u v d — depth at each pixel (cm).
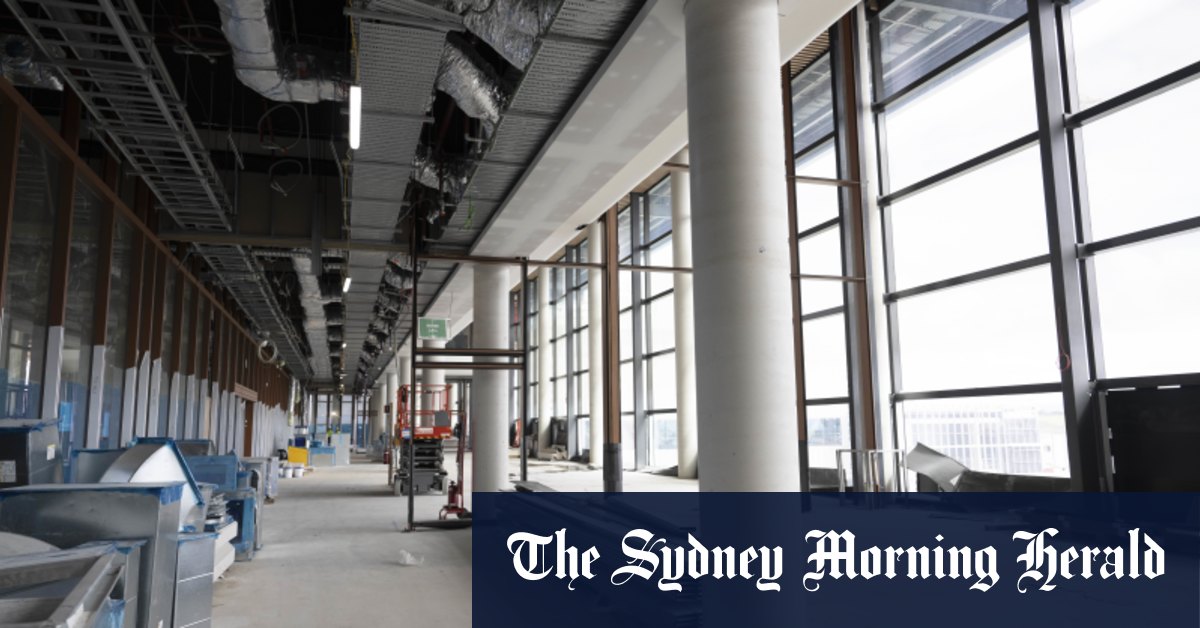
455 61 704
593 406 2361
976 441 1012
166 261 1081
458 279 1504
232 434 1811
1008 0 984
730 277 484
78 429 768
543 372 2992
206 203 938
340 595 631
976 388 1004
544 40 591
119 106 675
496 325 1301
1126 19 812
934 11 1107
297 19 1022
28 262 644
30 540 308
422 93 673
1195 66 724
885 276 1172
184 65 1052
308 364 3369
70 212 705
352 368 3506
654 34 568
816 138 1360
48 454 505
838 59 1229
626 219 2328
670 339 2008
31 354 655
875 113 1202
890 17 1195
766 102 500
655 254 2097
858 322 1116
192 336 1288
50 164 681
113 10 517
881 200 1175
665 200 2052
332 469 2639
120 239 895
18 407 630
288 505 1378
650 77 635
